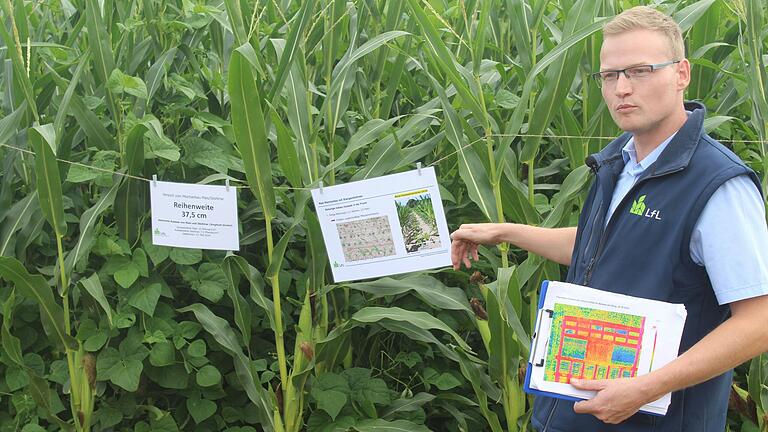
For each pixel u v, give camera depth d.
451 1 4.36
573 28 2.76
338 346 2.88
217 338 2.77
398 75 3.21
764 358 2.88
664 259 1.83
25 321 2.94
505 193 2.91
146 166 2.94
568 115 2.91
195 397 2.89
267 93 2.94
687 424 1.87
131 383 2.67
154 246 2.81
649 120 1.86
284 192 3.08
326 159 3.26
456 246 2.50
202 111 3.14
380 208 2.62
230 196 2.68
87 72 3.16
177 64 3.27
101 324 2.79
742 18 3.00
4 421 2.93
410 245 2.63
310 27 3.10
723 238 1.74
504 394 2.81
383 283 2.85
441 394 3.02
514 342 2.67
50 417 2.81
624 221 1.91
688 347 1.86
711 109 3.43
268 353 3.11
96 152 3.05
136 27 3.18
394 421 2.81
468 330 3.20
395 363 3.13
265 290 3.12
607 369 1.84
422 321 2.72
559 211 2.80
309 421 2.85
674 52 1.85
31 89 2.71
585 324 1.86
